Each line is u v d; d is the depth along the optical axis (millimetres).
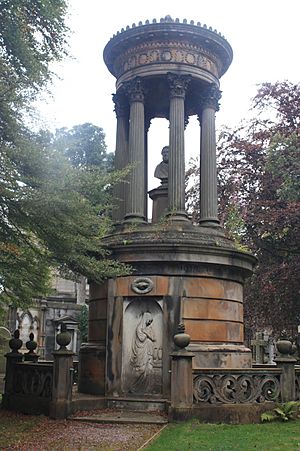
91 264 11789
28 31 10867
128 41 15734
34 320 36844
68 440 9555
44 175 10570
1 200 10336
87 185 11156
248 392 11625
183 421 11023
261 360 27469
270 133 21469
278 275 19344
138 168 15047
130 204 14914
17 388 13602
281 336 21281
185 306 13383
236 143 22109
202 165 15656
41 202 10234
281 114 21672
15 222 11070
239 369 11625
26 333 36344
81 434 10094
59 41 11266
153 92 16875
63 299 40031
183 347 11430
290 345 12125
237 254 14086
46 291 14281
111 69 17016
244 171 21562
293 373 12031
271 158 19578
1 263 11211
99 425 11047
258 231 20062
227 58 16578
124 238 14086
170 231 14055
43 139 11008
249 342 28875
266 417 11258
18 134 10641
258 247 20688
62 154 11008
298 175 19016
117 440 9508
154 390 13188
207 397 11383
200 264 13648
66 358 12078
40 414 12492
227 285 14062
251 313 21312
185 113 17859
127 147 16156
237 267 14211
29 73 10578
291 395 11906
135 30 15516
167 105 17766
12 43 10508
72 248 11352
